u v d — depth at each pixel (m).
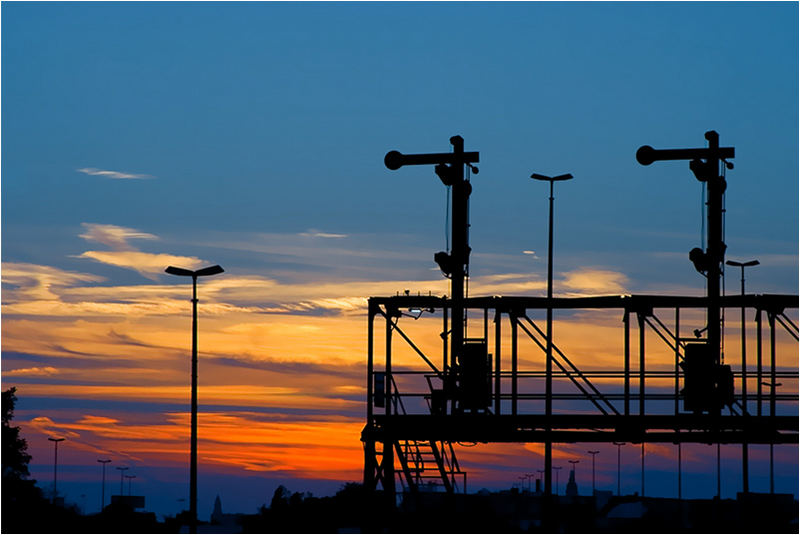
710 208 152.62
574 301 150.62
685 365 148.75
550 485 157.62
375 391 150.62
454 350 151.50
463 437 149.62
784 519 168.38
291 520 162.00
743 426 148.62
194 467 154.88
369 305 152.25
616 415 149.50
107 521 168.75
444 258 152.25
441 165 153.88
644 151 154.62
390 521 149.12
